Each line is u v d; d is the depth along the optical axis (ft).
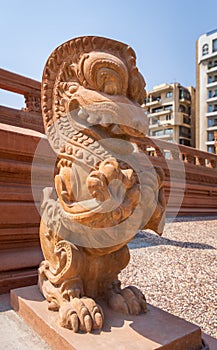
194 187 30.94
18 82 16.56
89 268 4.88
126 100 4.56
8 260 7.56
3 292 6.92
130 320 4.54
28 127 16.60
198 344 4.36
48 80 5.21
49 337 4.33
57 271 4.79
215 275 9.34
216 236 17.83
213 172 34.63
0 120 15.33
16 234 8.55
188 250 13.06
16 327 4.91
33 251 8.49
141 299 4.94
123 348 3.76
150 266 10.16
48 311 4.81
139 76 4.91
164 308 6.62
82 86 4.74
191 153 32.35
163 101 104.32
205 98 106.52
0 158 9.34
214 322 5.92
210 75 106.22
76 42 4.86
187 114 108.27
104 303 5.04
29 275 7.48
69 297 4.59
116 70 4.57
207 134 105.40
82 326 4.16
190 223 23.65
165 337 4.06
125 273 9.28
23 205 8.84
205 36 108.06
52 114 5.16
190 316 6.22
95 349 3.72
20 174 9.46
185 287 8.10
